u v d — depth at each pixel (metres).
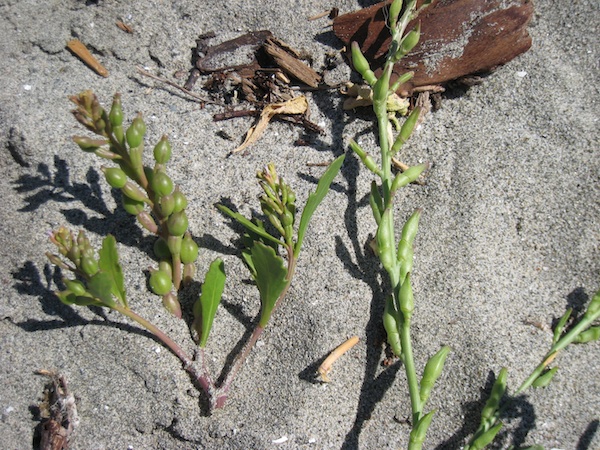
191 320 0.20
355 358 0.20
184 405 0.19
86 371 0.20
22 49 0.24
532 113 0.23
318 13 0.25
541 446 0.18
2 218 0.21
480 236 0.21
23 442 0.19
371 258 0.21
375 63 0.24
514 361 0.20
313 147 0.23
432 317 0.21
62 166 0.22
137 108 0.23
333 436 0.19
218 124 0.24
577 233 0.21
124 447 0.19
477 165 0.22
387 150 0.21
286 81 0.24
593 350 0.20
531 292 0.21
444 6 0.24
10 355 0.20
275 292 0.19
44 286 0.20
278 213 0.20
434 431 0.20
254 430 0.19
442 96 0.24
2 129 0.22
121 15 0.25
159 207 0.19
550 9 0.25
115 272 0.18
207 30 0.25
